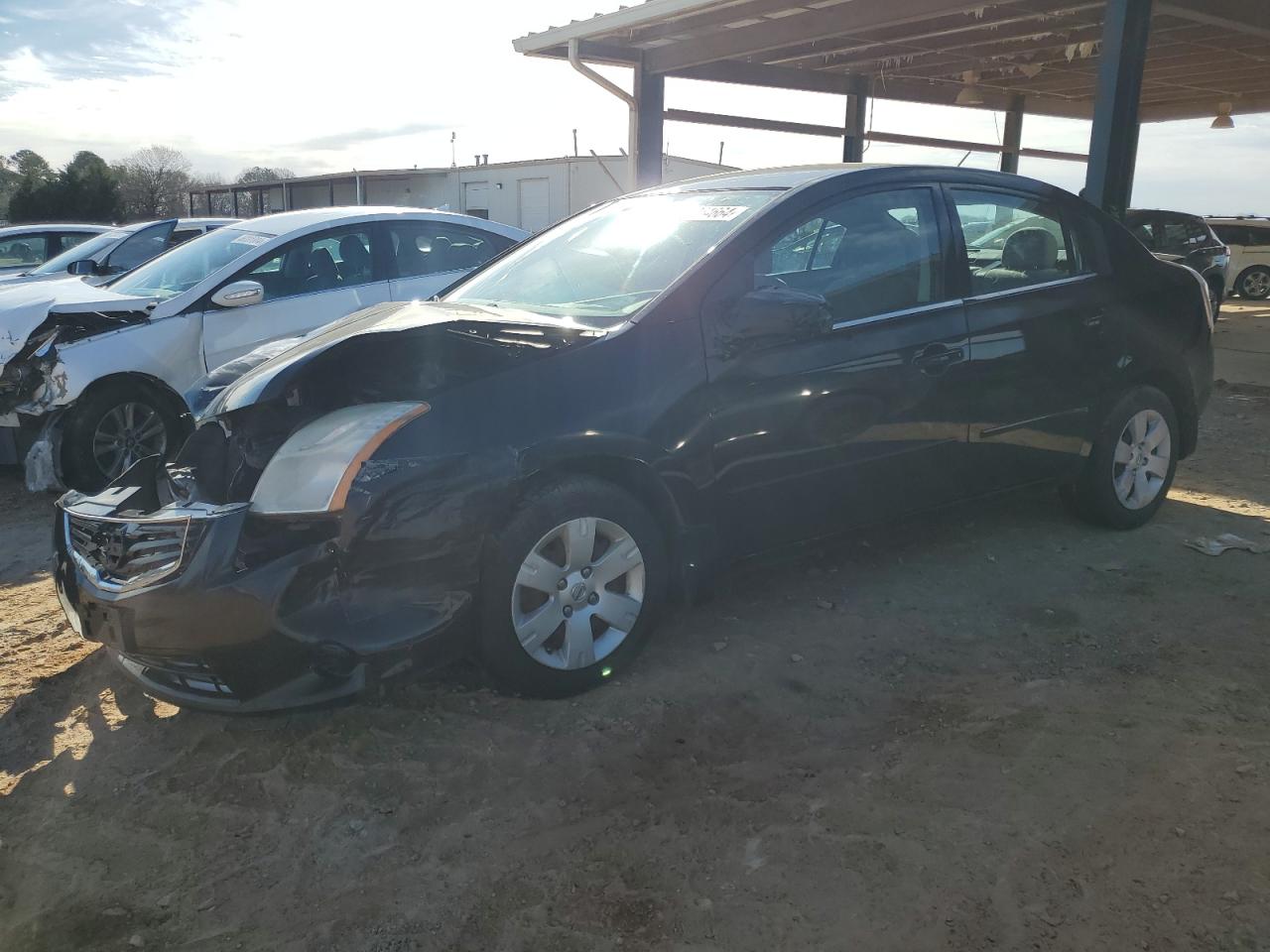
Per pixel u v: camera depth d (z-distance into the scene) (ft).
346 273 22.08
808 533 12.35
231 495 10.16
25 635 13.10
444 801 9.00
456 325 10.02
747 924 7.38
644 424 10.62
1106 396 14.97
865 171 12.94
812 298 10.69
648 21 32.89
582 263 13.20
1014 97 53.67
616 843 8.36
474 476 9.57
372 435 9.25
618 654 10.93
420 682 11.07
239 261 20.85
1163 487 16.19
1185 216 48.32
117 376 19.36
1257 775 8.94
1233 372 33.24
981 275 13.61
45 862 8.38
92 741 10.30
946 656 11.60
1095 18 33.24
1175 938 7.04
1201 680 10.84
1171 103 57.36
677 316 11.07
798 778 9.21
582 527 10.40
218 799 9.16
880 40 36.50
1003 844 8.15
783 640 12.13
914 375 12.53
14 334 18.86
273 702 9.03
